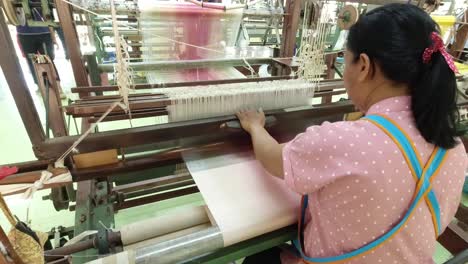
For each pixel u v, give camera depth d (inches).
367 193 19.7
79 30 55.4
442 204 22.4
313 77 42.9
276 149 29.1
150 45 50.8
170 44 50.8
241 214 28.0
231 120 35.7
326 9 43.2
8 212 23.5
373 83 21.7
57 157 28.5
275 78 46.4
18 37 105.6
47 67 32.9
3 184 25.3
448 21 55.3
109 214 35.7
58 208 40.9
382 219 20.9
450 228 42.7
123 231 27.5
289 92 39.7
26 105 25.7
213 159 35.9
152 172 56.5
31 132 27.0
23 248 23.1
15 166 27.0
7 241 20.8
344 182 20.1
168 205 71.2
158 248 23.9
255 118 35.6
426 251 23.5
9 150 88.7
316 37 41.9
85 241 26.8
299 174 22.0
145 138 31.6
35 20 42.4
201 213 30.2
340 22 47.9
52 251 25.6
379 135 19.9
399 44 18.8
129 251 23.6
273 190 31.4
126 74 31.5
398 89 21.0
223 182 32.0
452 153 21.4
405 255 22.5
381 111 21.0
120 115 32.8
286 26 55.0
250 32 110.4
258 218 27.7
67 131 36.5
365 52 20.6
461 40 64.6
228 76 57.7
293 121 39.4
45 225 62.7
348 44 22.2
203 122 34.1
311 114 39.8
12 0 36.0
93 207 36.2
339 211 21.6
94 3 42.9
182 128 33.0
